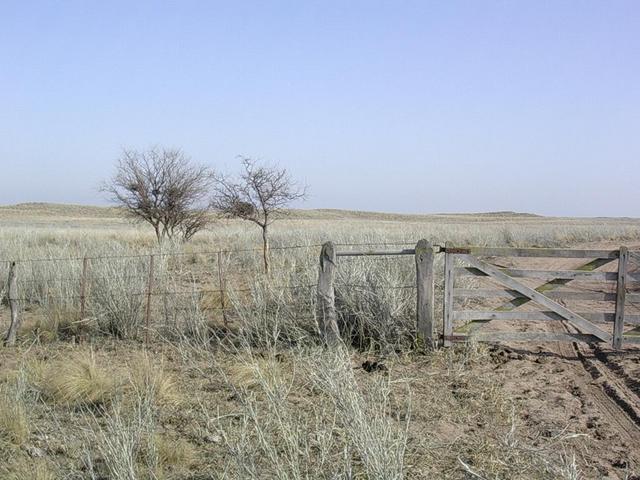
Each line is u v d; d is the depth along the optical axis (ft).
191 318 40.55
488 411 29.73
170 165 97.35
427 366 35.73
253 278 49.26
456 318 38.32
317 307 38.42
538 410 30.25
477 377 34.12
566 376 35.09
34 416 28.04
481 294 38.24
